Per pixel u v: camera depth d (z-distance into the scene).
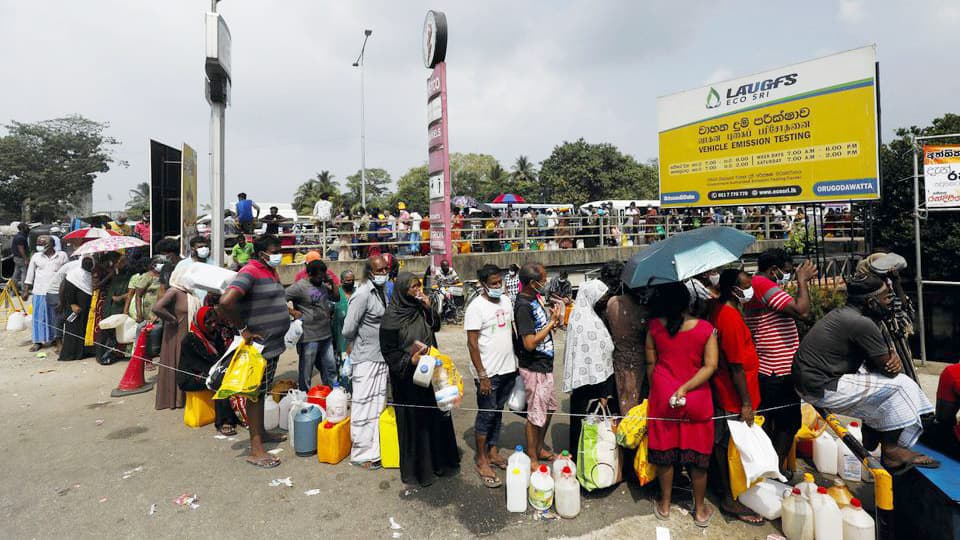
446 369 3.82
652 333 3.48
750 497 3.38
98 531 3.28
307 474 4.05
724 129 9.59
